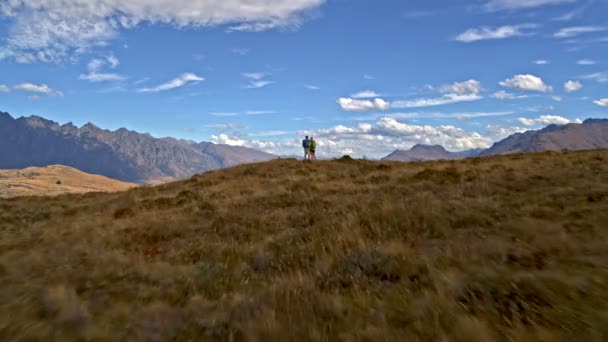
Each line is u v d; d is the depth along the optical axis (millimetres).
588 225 7402
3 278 8133
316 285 6176
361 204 12320
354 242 8352
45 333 4961
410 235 8500
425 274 6000
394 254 6934
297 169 26641
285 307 5219
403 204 11109
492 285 4957
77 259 9344
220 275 7355
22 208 22922
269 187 20391
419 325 4164
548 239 6504
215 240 10414
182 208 16156
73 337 4832
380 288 5707
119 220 14648
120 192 28797
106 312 5633
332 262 7211
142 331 4824
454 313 4301
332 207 13000
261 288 6414
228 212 13953
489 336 3707
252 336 4332
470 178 16625
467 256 6371
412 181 17469
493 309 4359
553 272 5094
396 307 4805
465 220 9156
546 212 8867
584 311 3916
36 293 6598
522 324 3846
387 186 16531
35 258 9523
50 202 25578
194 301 5906
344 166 27453
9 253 10562
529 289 4711
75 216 18016
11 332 5047
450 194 12570
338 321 4629
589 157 20172
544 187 12312
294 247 8719
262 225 11688
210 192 20547
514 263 5898
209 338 4551
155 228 12266
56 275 7871
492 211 9656
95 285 7180
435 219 9336
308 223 11352
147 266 8148
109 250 9984
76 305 5742
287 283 6199
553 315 3949
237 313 5180
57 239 12289
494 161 24078
